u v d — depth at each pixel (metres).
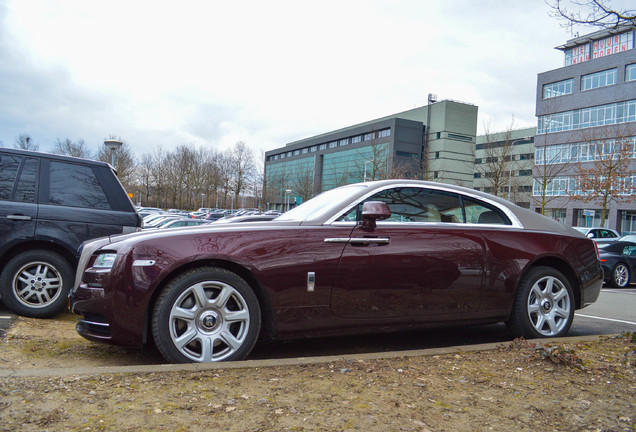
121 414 2.39
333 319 3.79
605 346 4.12
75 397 2.56
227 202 82.19
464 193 4.54
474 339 4.91
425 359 3.57
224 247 3.54
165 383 2.85
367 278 3.86
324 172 97.44
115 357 3.77
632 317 7.00
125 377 2.92
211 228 3.70
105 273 3.44
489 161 30.55
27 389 2.63
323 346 4.44
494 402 2.75
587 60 49.09
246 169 75.00
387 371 3.24
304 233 3.77
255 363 3.28
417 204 4.32
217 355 3.46
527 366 3.44
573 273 4.75
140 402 2.54
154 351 3.95
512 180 34.44
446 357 3.64
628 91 45.28
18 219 5.14
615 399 2.85
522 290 4.46
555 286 4.64
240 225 3.76
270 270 3.60
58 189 5.45
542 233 4.68
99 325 3.45
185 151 77.38
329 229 3.86
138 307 3.36
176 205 77.19
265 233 3.69
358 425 2.38
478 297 4.27
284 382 2.96
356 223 3.98
